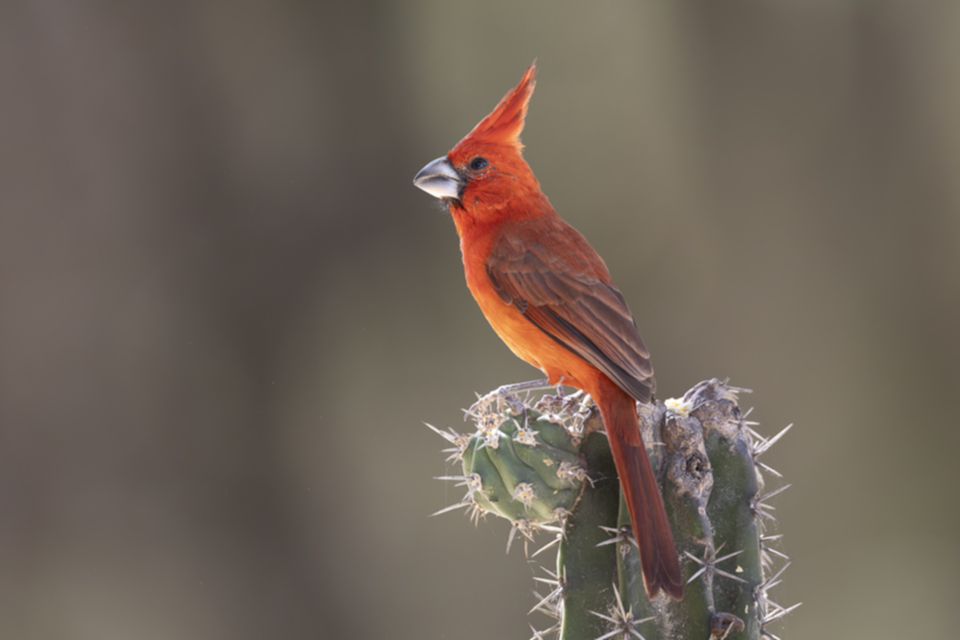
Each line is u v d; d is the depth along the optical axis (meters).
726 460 7.35
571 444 7.34
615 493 7.34
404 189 10.05
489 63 10.22
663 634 7.33
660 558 7.32
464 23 10.22
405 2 10.16
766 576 7.43
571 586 7.34
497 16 10.21
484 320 9.69
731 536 7.34
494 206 7.48
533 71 7.50
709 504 7.34
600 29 10.24
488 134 7.49
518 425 7.34
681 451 7.34
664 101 10.20
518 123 7.50
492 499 7.34
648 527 7.32
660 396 9.59
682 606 7.33
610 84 10.23
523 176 7.49
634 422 7.34
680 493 7.34
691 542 7.33
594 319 7.44
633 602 7.33
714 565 7.33
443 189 7.49
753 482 7.34
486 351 9.65
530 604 8.66
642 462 7.33
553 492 7.34
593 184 10.12
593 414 7.35
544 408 7.43
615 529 7.33
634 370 7.43
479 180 7.49
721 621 7.32
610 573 7.34
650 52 10.25
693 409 7.36
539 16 10.24
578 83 10.24
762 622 7.34
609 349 7.43
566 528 7.34
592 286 7.45
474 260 7.48
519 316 7.46
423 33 10.20
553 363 7.45
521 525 7.34
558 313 7.45
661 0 10.20
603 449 7.34
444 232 9.91
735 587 7.34
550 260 7.45
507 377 9.58
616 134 10.18
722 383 7.36
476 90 10.21
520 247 7.46
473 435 7.35
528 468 7.34
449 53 10.21
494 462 7.34
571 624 7.34
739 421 7.35
